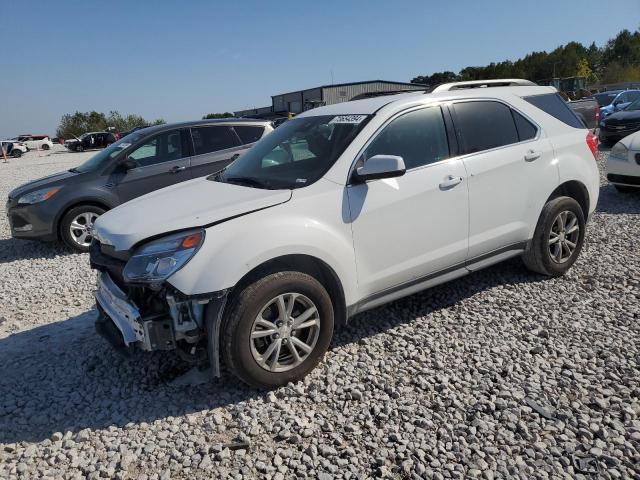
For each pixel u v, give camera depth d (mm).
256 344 3340
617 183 8320
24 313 5219
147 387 3623
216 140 8273
